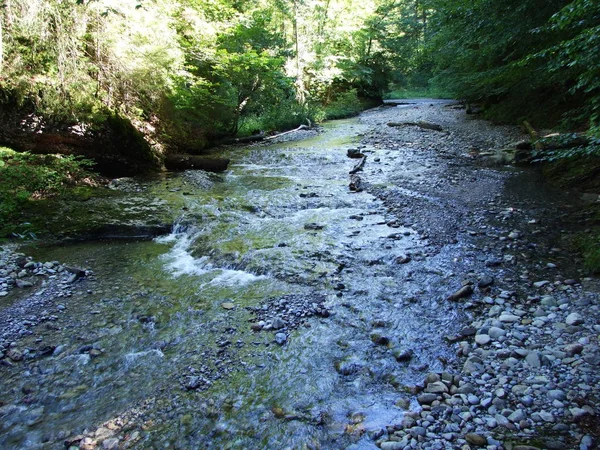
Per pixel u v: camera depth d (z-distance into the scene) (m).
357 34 26.52
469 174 8.71
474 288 4.31
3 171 6.57
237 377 3.18
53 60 7.96
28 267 5.11
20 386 3.16
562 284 4.22
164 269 5.16
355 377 3.15
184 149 11.33
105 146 8.59
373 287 4.45
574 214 6.09
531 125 11.74
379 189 7.92
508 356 3.20
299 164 10.56
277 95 17.62
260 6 21.00
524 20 8.54
